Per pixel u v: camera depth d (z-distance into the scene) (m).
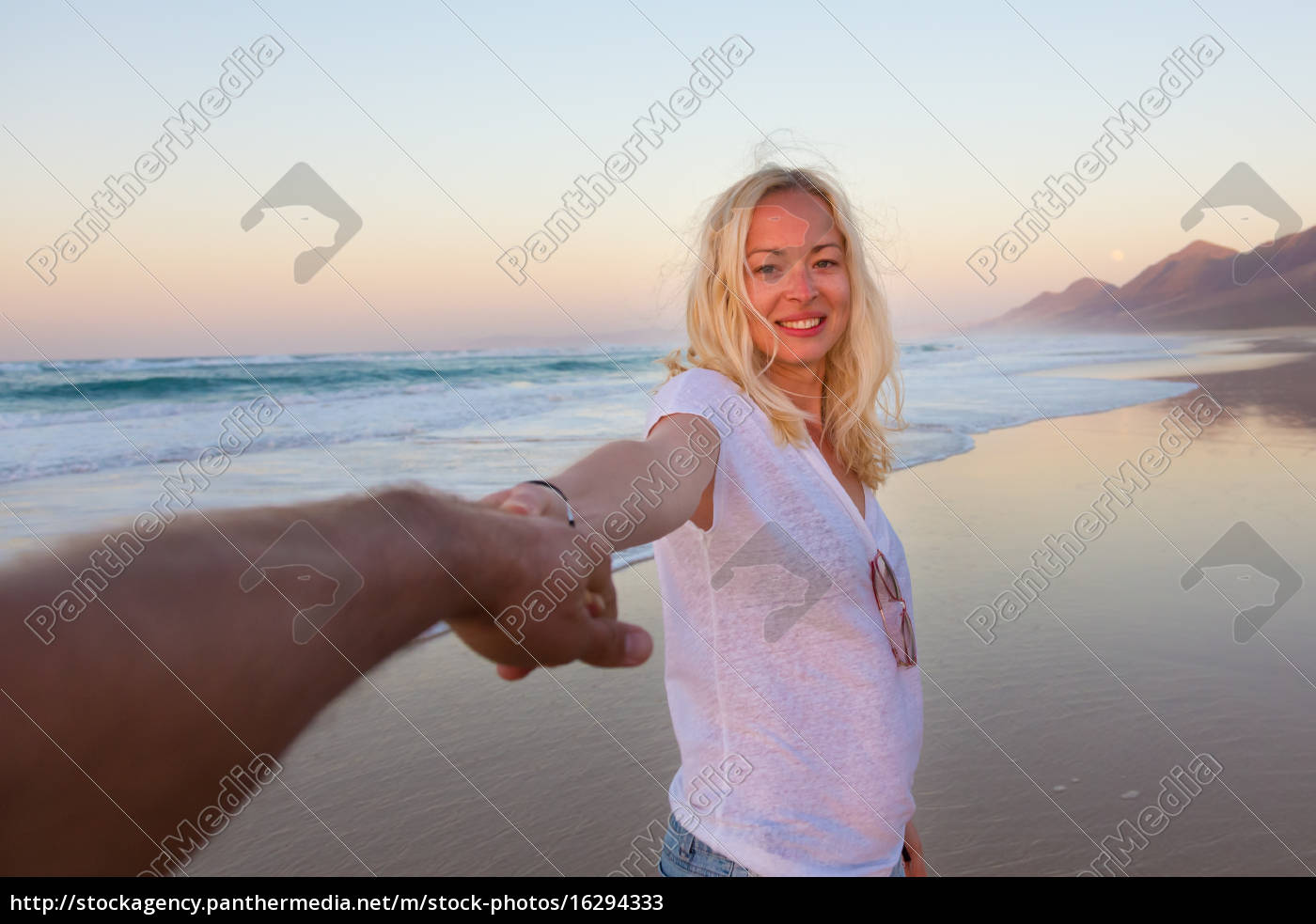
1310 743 3.52
